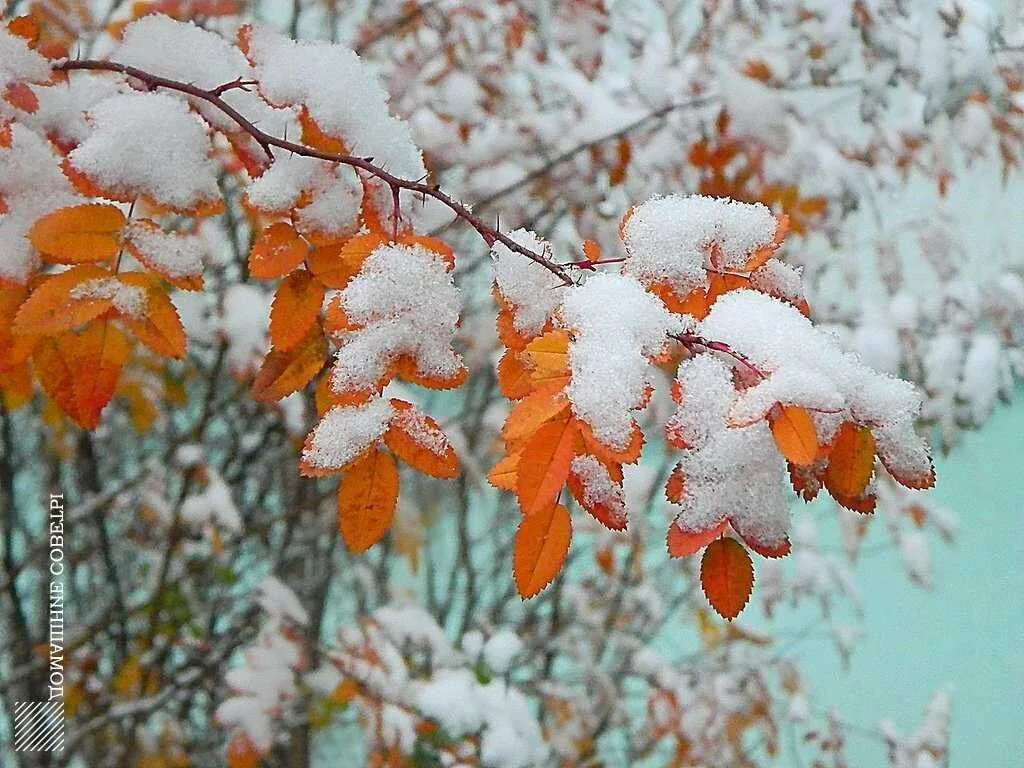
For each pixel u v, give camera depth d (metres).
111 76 0.85
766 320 0.63
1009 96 1.26
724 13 1.38
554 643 1.80
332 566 1.75
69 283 0.66
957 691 2.32
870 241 1.54
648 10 1.39
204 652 1.62
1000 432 2.44
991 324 1.46
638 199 1.30
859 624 2.23
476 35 1.40
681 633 2.33
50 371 0.67
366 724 1.35
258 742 1.25
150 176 0.69
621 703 1.75
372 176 0.71
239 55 0.75
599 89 1.31
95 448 1.76
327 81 0.72
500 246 0.68
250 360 1.19
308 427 1.42
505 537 2.04
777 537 0.61
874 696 2.32
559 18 1.25
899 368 1.48
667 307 0.66
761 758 2.05
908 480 0.61
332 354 0.71
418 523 1.77
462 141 1.32
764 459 0.61
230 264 1.42
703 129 1.24
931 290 1.54
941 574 2.53
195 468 1.53
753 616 2.10
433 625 1.47
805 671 2.36
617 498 0.61
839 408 0.59
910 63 1.20
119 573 1.87
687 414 0.62
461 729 1.30
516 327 0.67
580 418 0.59
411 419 0.65
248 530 1.60
